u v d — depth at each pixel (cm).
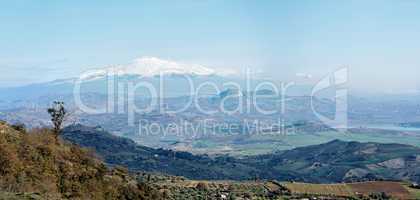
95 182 9050
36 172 7594
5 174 7019
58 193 7588
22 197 6469
